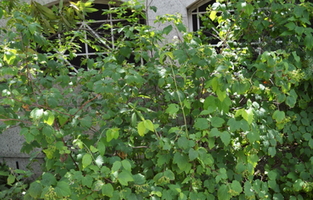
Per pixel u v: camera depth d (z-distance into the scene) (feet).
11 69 6.07
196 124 5.79
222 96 5.88
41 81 7.38
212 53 7.24
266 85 8.35
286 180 8.19
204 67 6.70
